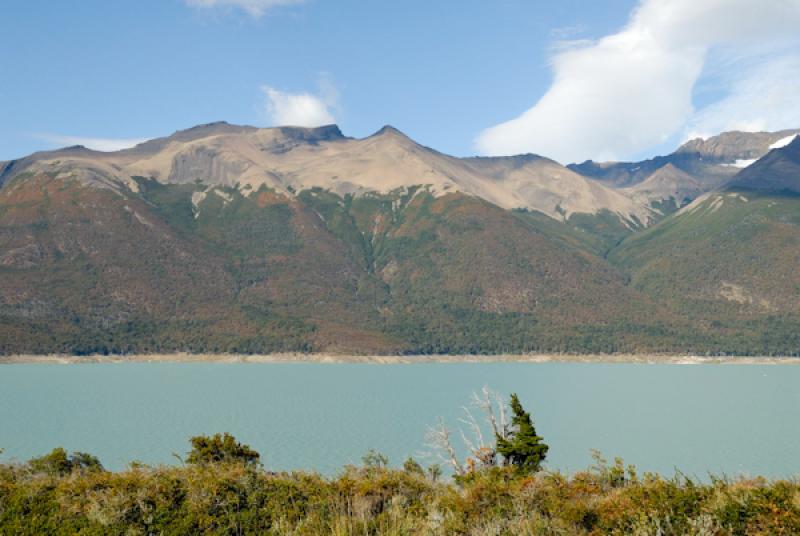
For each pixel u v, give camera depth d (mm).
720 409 152125
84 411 139875
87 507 17625
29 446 94438
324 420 126750
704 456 90375
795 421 131875
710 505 14164
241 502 18609
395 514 16516
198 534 17328
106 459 82688
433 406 149875
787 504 13578
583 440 105438
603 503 15656
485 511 16625
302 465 77562
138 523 17453
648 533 13891
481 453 31547
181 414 136250
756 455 91812
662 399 172500
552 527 15281
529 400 167250
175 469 20703
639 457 88625
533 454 29938
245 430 113062
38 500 18250
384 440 100625
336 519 16297
